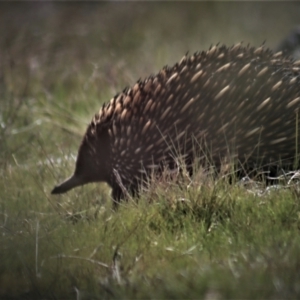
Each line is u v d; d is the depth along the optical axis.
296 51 31.91
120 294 11.53
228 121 17.19
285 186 15.62
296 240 12.96
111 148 18.14
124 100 18.17
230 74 17.38
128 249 13.72
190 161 17.53
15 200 17.86
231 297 10.75
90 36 42.78
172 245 13.77
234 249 13.02
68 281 12.73
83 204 17.42
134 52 40.41
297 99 17.33
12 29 44.72
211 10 52.88
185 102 17.30
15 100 28.00
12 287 12.86
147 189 16.56
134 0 55.00
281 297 10.70
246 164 17.53
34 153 21.94
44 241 14.50
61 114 26.34
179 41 44.62
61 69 34.59
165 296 11.16
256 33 48.00
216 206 15.09
